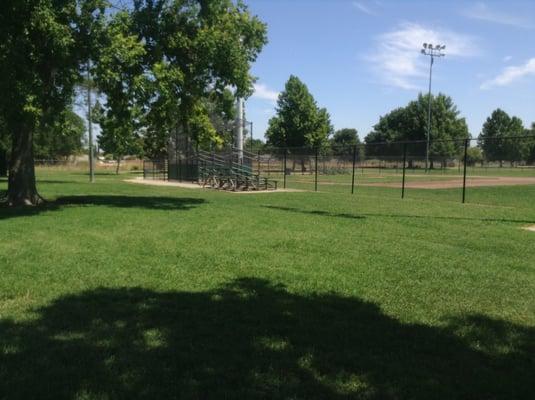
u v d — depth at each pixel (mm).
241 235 11250
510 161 54375
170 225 12812
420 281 7332
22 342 4906
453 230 12477
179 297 6414
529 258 9055
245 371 4309
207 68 18328
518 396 3967
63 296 6418
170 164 42719
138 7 18203
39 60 15617
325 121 62000
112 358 4547
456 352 4793
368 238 11031
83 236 10961
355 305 6180
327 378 4199
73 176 51562
